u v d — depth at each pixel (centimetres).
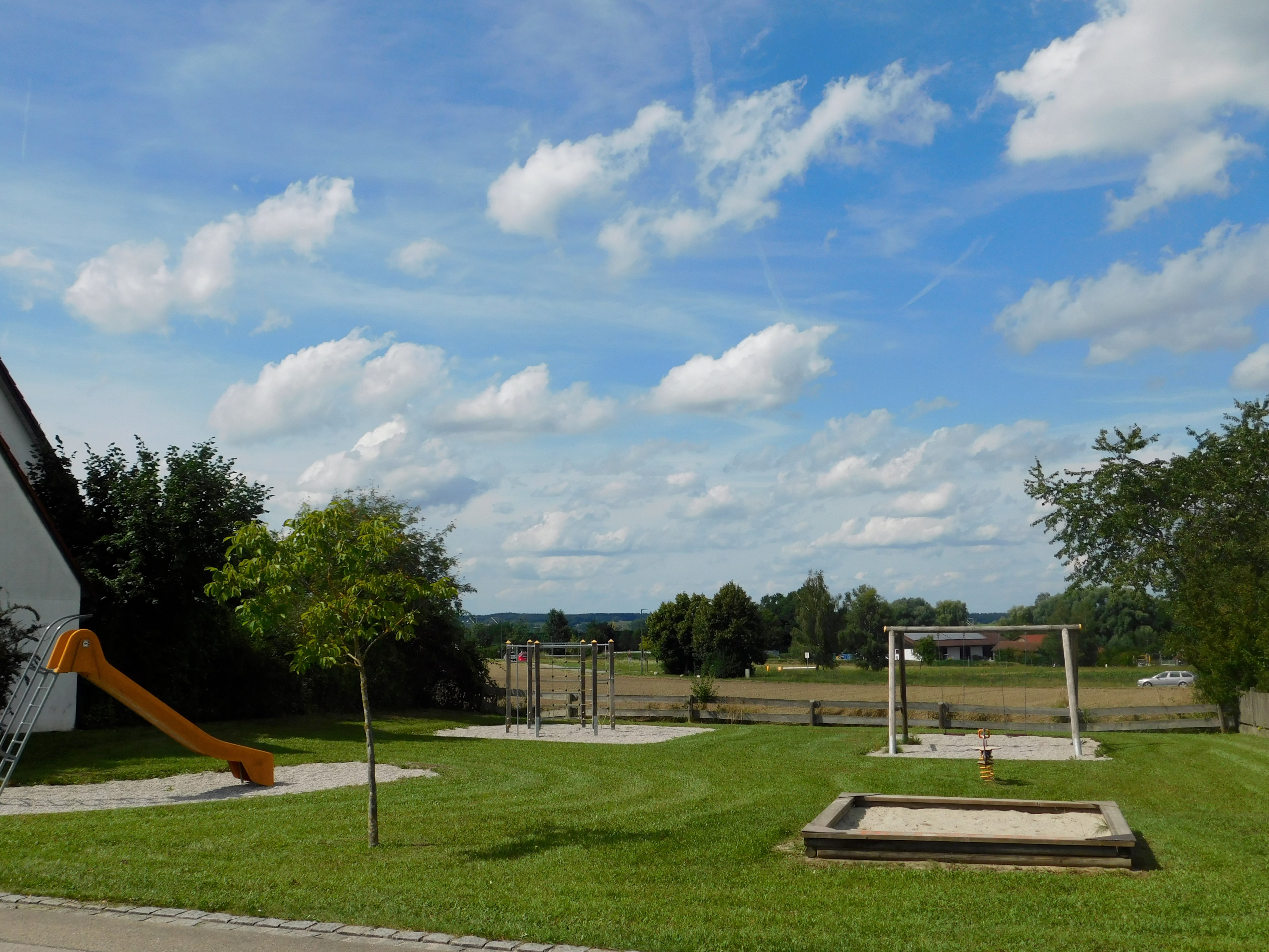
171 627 2503
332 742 2178
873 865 909
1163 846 986
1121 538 4062
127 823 1142
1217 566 2945
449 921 706
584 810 1244
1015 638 12100
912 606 13625
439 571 3472
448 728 2752
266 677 2808
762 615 8712
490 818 1180
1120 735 2539
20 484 2136
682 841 1030
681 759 1911
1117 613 9819
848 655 8938
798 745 2239
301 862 916
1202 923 702
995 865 898
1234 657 2638
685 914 732
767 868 902
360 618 1015
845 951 638
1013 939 663
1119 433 4109
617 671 8225
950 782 1545
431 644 3509
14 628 1750
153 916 727
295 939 671
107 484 2525
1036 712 2933
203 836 1061
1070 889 806
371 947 655
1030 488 4275
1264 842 1012
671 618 7781
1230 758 1891
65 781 1539
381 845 1010
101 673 1430
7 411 2562
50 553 2188
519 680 4141
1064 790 1465
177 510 2444
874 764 1834
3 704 1650
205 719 2623
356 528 1042
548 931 683
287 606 1018
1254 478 3903
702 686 3253
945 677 6400
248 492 2633
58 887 801
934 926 697
